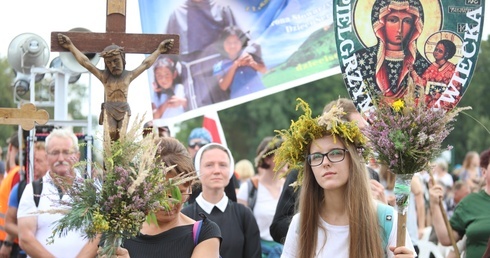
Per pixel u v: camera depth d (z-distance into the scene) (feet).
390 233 17.28
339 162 17.15
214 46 26.00
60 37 18.39
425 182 38.81
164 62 26.11
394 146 16.99
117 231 15.81
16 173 31.12
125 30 18.86
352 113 20.66
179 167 17.13
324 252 17.24
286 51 26.00
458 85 20.99
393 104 17.28
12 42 30.81
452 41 21.04
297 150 17.56
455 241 26.17
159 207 15.83
